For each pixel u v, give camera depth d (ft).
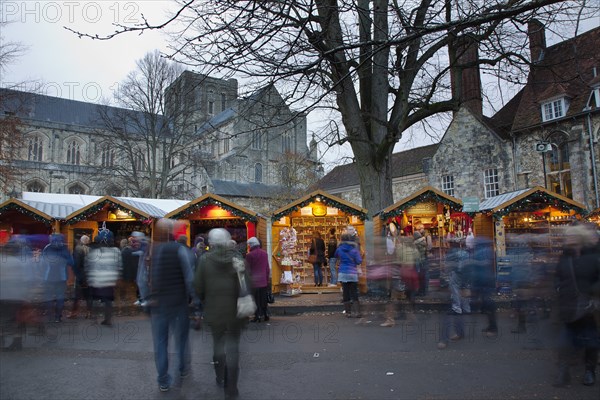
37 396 16.83
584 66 82.07
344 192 141.59
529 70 39.01
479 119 95.61
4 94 86.79
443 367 20.18
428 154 117.70
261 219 52.70
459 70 49.70
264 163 198.18
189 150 161.58
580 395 16.40
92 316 36.24
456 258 31.89
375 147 48.44
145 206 59.31
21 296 25.13
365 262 45.11
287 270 46.93
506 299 38.22
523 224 52.60
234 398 16.03
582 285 17.51
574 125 79.00
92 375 19.57
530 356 21.76
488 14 19.12
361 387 17.63
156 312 17.69
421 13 33.68
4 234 44.16
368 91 51.90
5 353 23.79
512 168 89.35
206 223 56.29
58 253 33.12
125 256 39.19
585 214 46.78
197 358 22.58
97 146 196.24
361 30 32.07
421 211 51.01
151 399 16.44
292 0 22.09
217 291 16.38
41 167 190.19
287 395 16.78
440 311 35.91
